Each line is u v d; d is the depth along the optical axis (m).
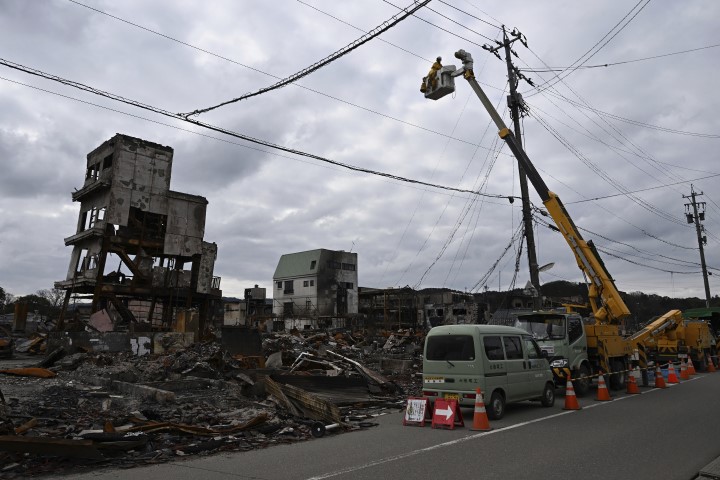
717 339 31.52
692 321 28.77
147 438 8.53
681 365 22.64
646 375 19.55
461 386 11.78
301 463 7.45
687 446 8.56
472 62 18.72
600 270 18.53
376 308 76.12
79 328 29.88
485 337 12.20
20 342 32.62
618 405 14.03
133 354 22.03
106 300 36.44
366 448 8.56
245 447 8.63
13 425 8.65
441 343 12.43
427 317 69.69
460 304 67.69
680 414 12.24
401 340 41.59
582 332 17.50
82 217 37.19
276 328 63.94
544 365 14.05
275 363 22.22
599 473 6.80
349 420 11.76
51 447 7.10
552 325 17.12
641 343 21.72
